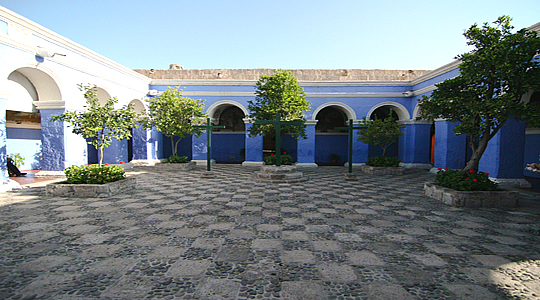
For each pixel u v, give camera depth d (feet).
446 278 9.59
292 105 37.58
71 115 25.05
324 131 67.82
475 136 22.44
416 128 51.80
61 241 12.71
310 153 54.65
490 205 20.07
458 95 21.97
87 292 8.48
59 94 32.58
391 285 9.08
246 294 8.46
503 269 10.32
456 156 40.93
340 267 10.35
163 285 8.92
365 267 10.37
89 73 36.70
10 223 15.42
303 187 28.60
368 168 42.19
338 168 51.19
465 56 20.75
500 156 28.89
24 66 27.84
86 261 10.64
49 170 33.24
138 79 49.67
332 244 12.67
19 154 40.83
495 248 12.34
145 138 52.11
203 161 55.57
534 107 18.70
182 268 10.12
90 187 22.71
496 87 20.27
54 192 23.00
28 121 45.03
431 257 11.32
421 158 52.06
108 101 27.35
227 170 45.32
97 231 14.14
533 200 22.43
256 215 17.51
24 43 27.50
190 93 54.80
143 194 24.23
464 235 14.01
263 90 40.14
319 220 16.52
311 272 9.93
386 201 21.93
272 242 12.85
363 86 54.60
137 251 11.62
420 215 17.78
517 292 8.75
